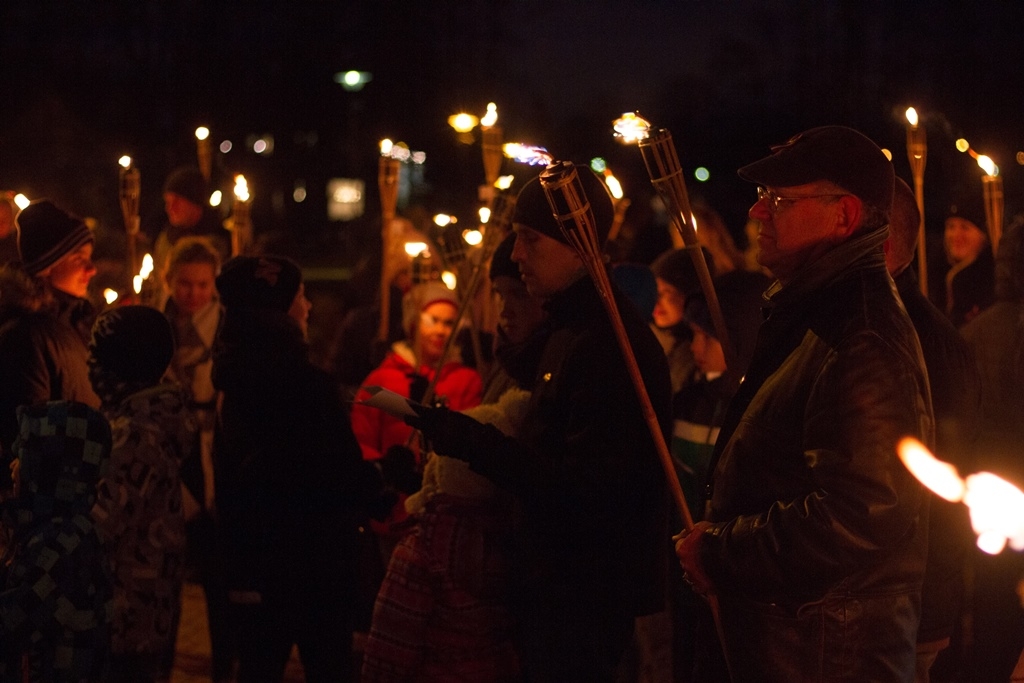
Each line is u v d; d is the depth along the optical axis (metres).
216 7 23.94
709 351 4.39
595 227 3.37
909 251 3.47
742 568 2.63
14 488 3.50
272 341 4.10
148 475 3.85
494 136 4.89
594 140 23.59
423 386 4.75
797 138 2.77
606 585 3.23
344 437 4.11
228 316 4.13
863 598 2.65
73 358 4.21
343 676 4.18
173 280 5.46
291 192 27.30
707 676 3.05
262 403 4.05
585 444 3.17
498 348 3.75
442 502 3.53
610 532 3.21
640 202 8.00
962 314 5.39
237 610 4.17
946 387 3.35
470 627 3.50
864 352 2.57
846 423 2.55
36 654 3.29
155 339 3.99
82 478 3.36
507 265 3.68
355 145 26.55
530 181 3.43
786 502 2.66
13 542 3.41
